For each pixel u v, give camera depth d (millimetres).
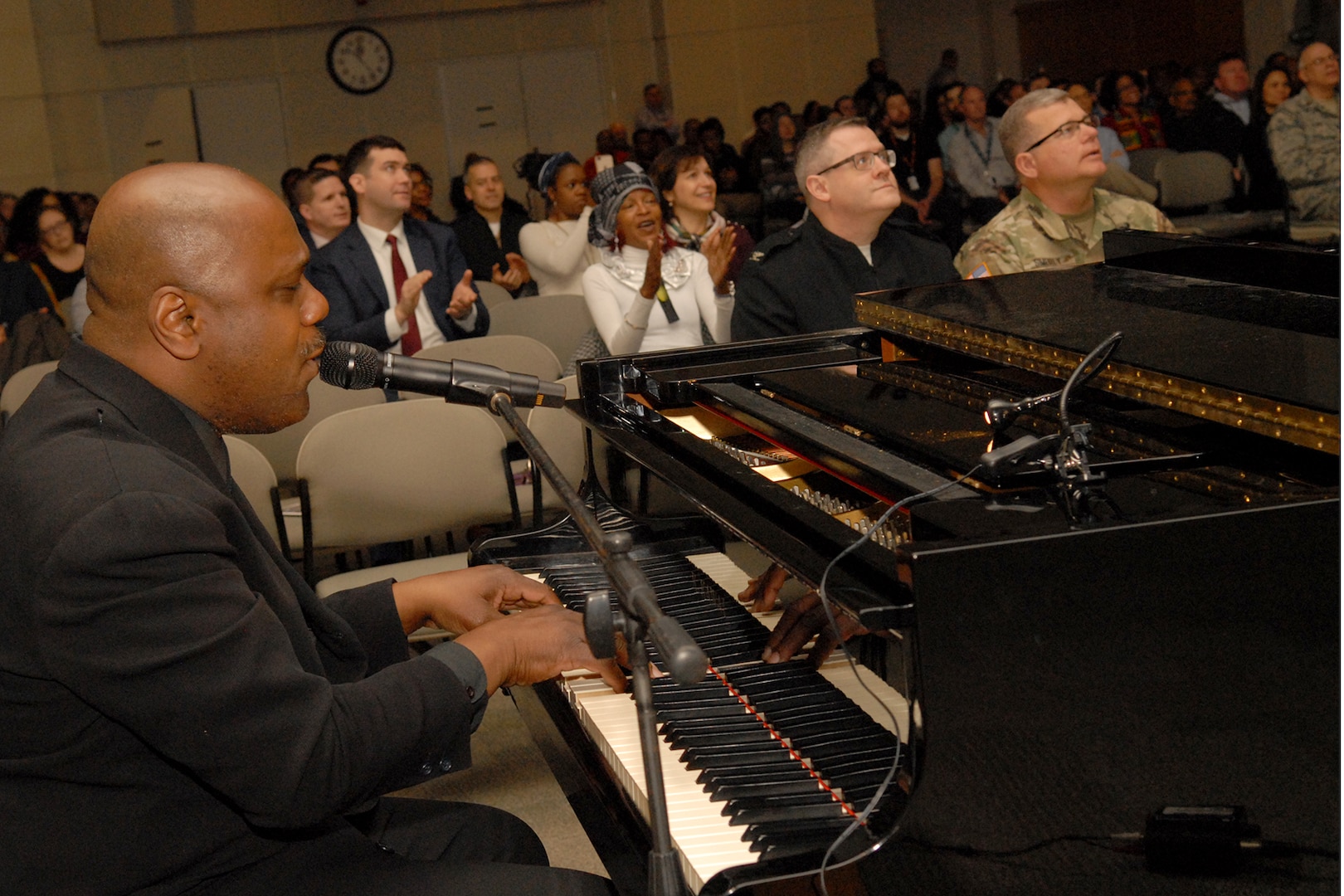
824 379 2027
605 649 1100
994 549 1097
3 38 11602
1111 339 1333
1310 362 1391
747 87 13531
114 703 1295
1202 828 1151
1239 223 7504
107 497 1312
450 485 3426
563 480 1375
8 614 1361
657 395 2189
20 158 11805
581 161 13531
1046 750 1123
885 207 3045
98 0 11844
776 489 1553
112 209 1435
